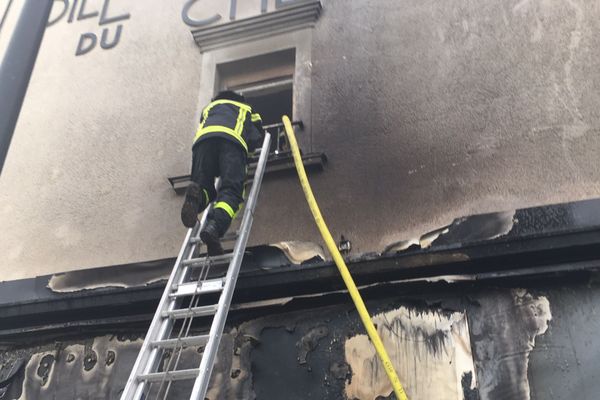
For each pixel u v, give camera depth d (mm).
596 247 3816
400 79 5211
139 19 6660
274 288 4359
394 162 4801
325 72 5480
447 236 4273
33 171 5980
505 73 4898
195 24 6344
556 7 5039
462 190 4473
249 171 4969
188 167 5434
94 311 4773
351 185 4793
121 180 5598
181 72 6070
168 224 5168
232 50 5969
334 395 3941
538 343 3715
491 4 5293
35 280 5176
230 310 4391
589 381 3527
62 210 5617
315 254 4535
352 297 3852
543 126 4535
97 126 6043
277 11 5934
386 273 4156
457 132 4770
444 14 5406
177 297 3781
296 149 4621
